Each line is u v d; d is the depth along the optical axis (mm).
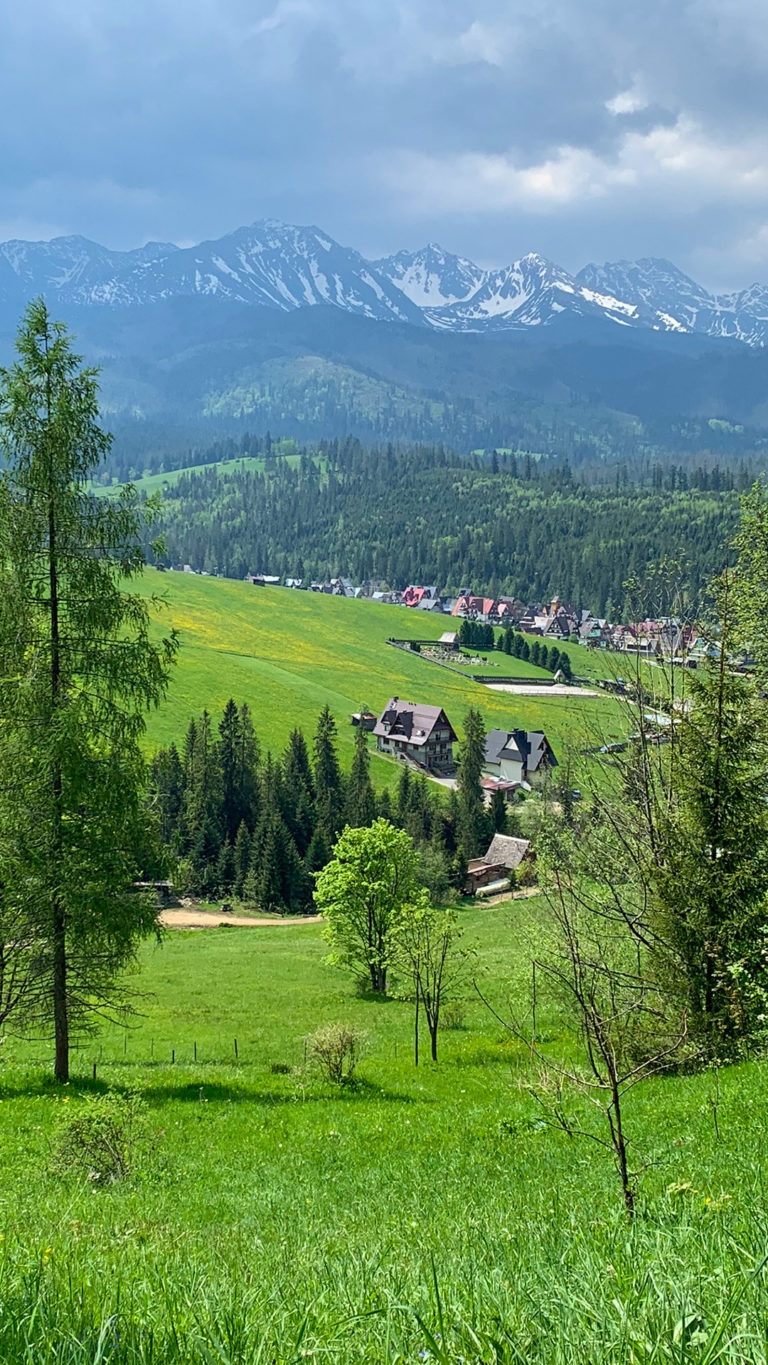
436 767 138625
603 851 19531
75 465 21125
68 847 21547
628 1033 11477
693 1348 2729
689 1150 10680
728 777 17875
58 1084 22656
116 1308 3455
